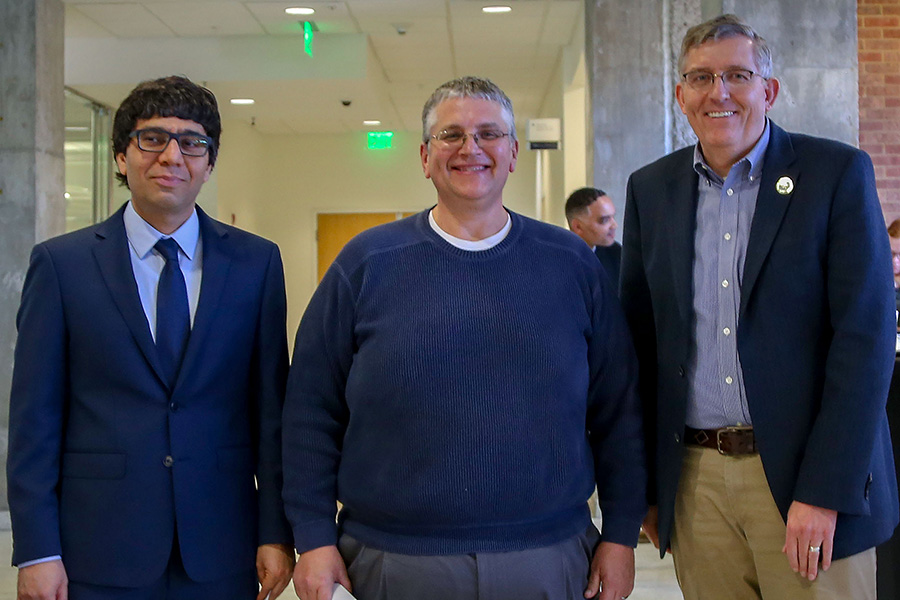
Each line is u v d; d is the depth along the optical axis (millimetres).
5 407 4789
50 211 4980
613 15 4840
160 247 1769
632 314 2049
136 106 1721
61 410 1732
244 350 1839
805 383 1704
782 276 1709
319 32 6945
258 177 11484
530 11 6340
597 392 1907
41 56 4891
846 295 1646
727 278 1797
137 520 1675
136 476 1686
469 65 8055
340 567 1748
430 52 7570
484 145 1737
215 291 1795
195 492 1728
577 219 4090
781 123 3729
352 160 11867
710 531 1869
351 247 1827
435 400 1654
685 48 1838
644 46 4828
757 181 1800
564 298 1771
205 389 1768
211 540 1739
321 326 1812
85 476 1688
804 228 1700
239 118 9727
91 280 1732
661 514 1890
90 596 1669
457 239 1778
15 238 4809
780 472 1711
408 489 1652
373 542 1710
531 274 1759
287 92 7715
